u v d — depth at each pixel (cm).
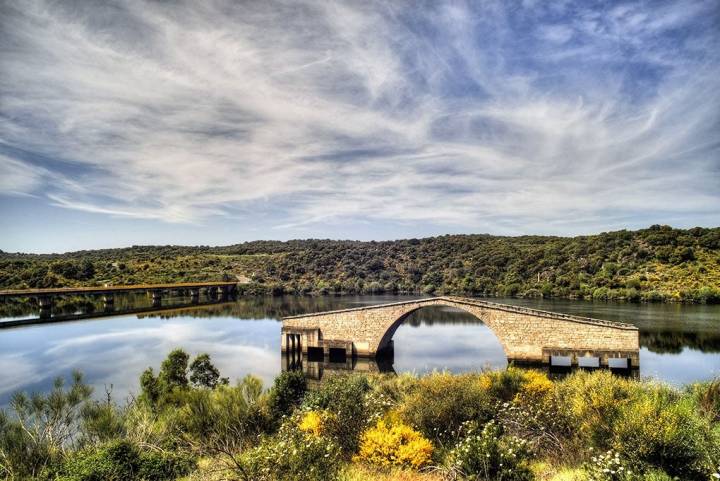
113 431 1667
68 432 1627
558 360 5591
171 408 2105
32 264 13225
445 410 1719
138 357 5381
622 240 12575
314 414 1717
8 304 10906
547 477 1166
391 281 14412
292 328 6303
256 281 15062
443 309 10725
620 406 1323
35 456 1434
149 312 10044
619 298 10050
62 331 7400
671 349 5712
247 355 5759
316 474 1166
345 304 11169
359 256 16575
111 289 10319
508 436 1390
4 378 4416
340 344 6162
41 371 4697
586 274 11525
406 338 7206
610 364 5291
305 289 14075
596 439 1252
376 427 1528
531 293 11381
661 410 1177
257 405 2120
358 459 1393
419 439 1421
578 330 5178
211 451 1474
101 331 7406
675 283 10056
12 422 1504
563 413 1497
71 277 12975
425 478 1230
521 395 1950
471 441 1255
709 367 4788
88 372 4638
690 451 1053
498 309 5494
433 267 15025
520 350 5369
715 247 11150
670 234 11975
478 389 1891
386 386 2941
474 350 6122
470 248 16275
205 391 2255
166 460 1495
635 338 4941
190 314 9738
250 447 1658
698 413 1435
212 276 14762
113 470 1400
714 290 9188
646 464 1038
